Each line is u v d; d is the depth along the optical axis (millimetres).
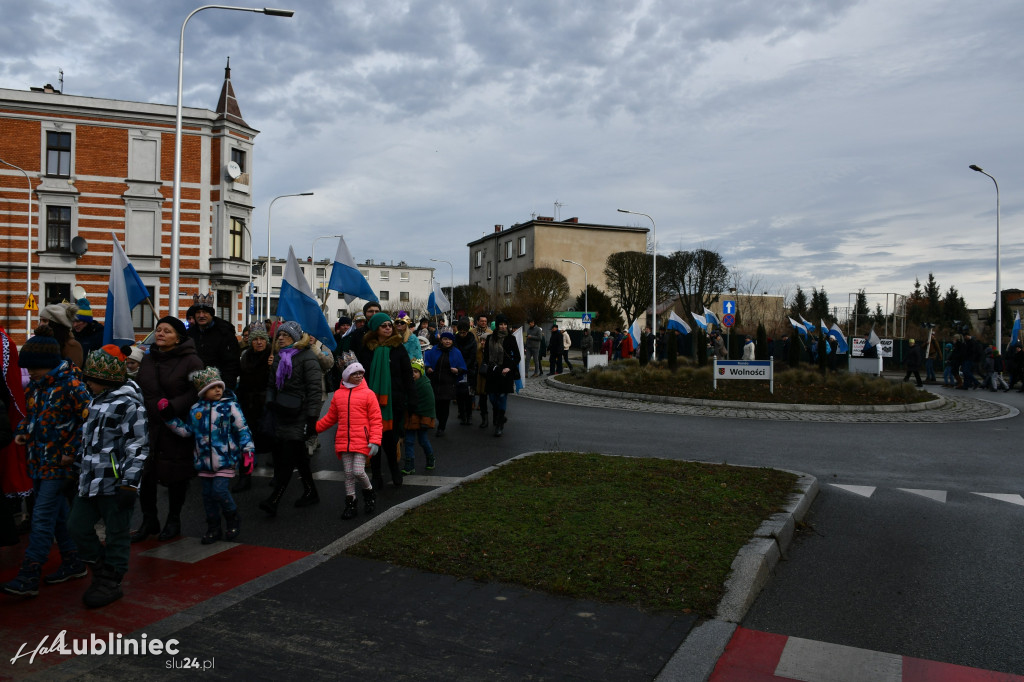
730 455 10133
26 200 33250
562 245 67250
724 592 4711
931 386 24891
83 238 33281
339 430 6703
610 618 4375
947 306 68688
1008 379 26781
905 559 5676
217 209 35438
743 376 17781
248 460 5949
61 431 4844
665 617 4387
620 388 18891
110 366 4676
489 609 4496
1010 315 54344
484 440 11180
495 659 3885
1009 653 4105
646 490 7137
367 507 6824
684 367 20406
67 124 33656
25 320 33281
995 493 7977
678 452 10312
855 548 5938
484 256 78500
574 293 67312
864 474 8969
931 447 11164
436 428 12328
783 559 5637
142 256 34500
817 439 11797
